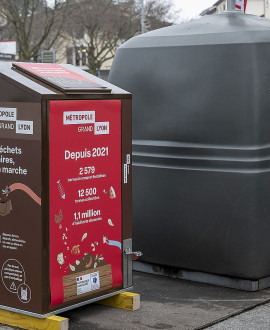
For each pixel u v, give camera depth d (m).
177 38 5.84
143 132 5.99
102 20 43.69
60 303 4.52
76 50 47.78
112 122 4.80
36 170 4.37
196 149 5.65
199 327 4.62
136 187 6.02
